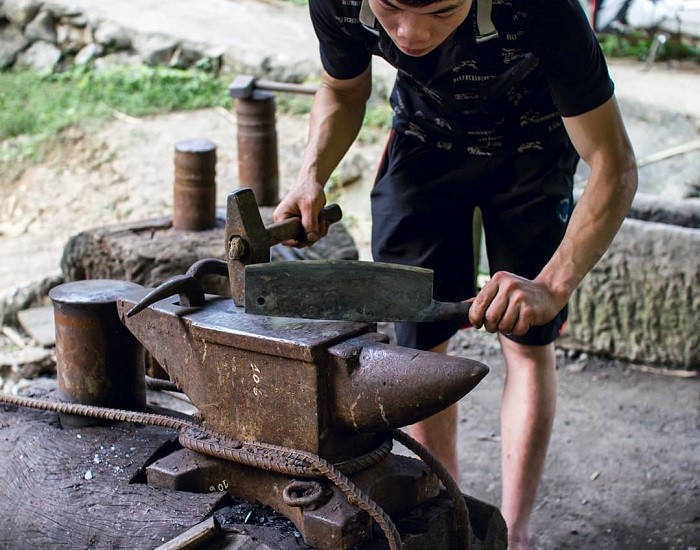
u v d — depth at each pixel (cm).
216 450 176
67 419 206
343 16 197
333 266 163
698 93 554
